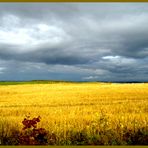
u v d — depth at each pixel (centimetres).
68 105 2222
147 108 1783
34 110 1794
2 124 1267
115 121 1276
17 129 1203
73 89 4253
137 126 1187
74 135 1132
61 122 1304
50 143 1082
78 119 1359
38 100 2816
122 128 1166
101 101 2453
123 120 1284
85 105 2100
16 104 2530
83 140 1102
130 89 3831
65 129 1171
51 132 1156
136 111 1666
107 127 1170
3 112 1780
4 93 3941
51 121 1324
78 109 1756
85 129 1173
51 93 3628
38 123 1294
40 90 4328
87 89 4106
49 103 2498
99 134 1142
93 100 2583
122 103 2127
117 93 3247
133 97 2769
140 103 2083
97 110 1702
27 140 1070
